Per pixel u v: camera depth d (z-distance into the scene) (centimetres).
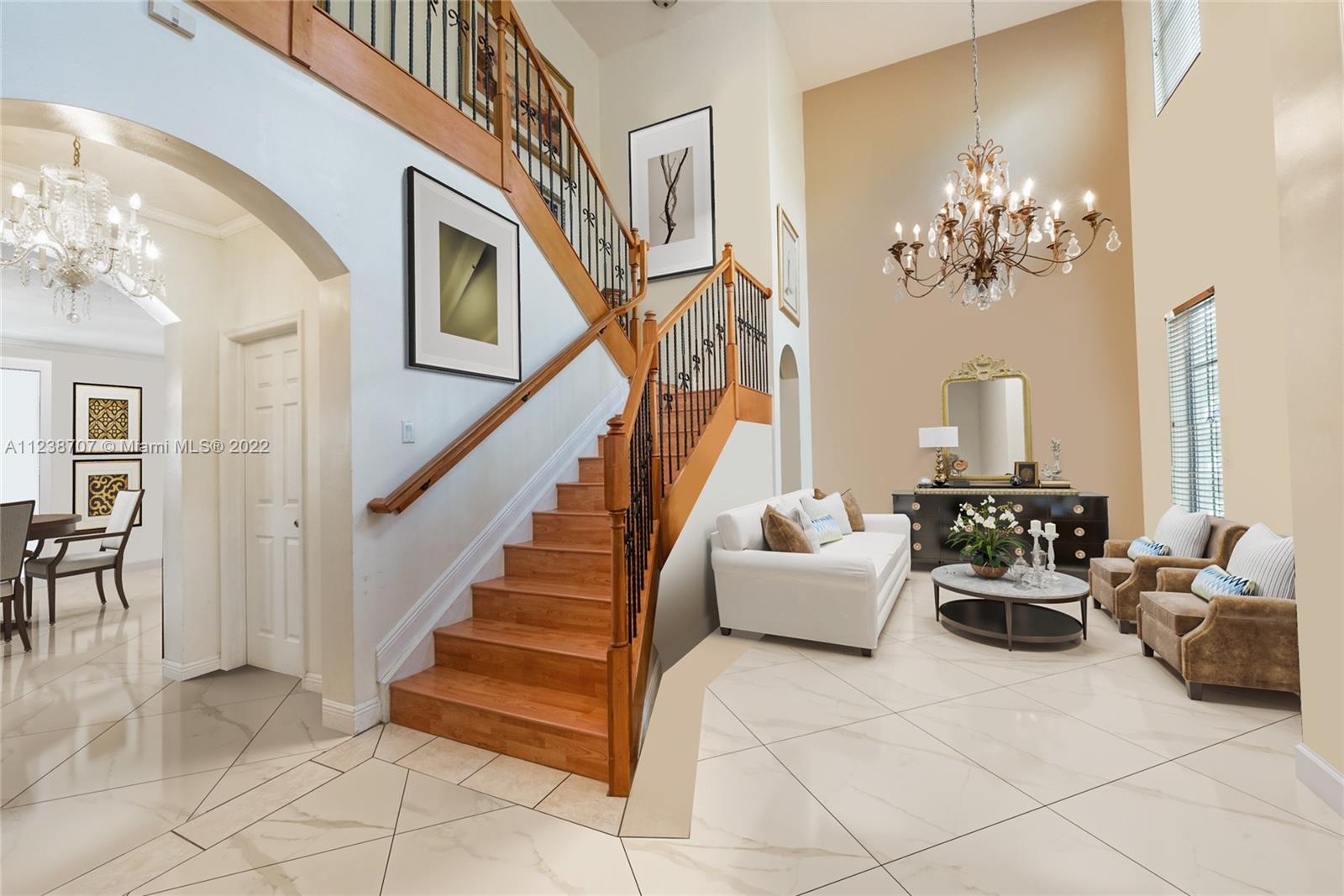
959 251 453
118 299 501
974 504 552
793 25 584
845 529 519
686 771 219
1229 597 275
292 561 335
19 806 200
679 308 355
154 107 187
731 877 163
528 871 166
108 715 275
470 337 318
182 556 329
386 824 188
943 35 603
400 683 263
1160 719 257
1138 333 533
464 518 312
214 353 352
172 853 174
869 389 648
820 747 235
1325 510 195
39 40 162
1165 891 155
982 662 333
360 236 259
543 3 548
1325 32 190
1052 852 171
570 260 414
